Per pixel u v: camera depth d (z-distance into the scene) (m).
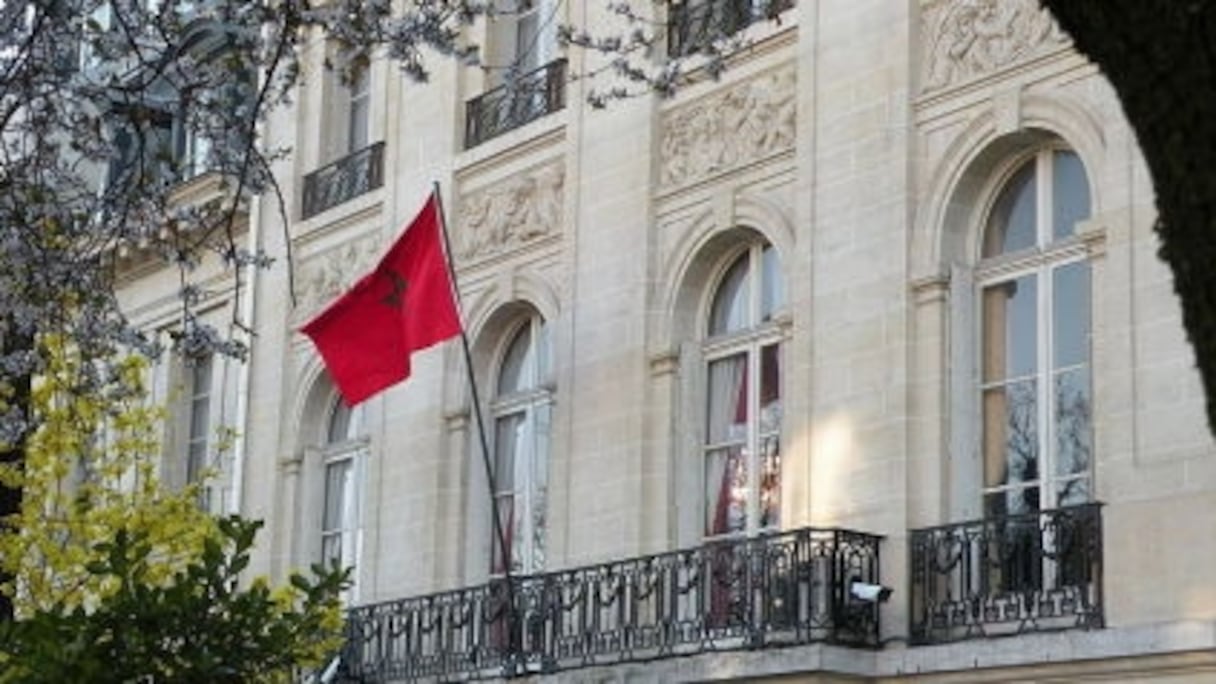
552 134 26.67
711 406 24.05
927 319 21.20
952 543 20.41
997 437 20.77
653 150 24.84
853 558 20.94
